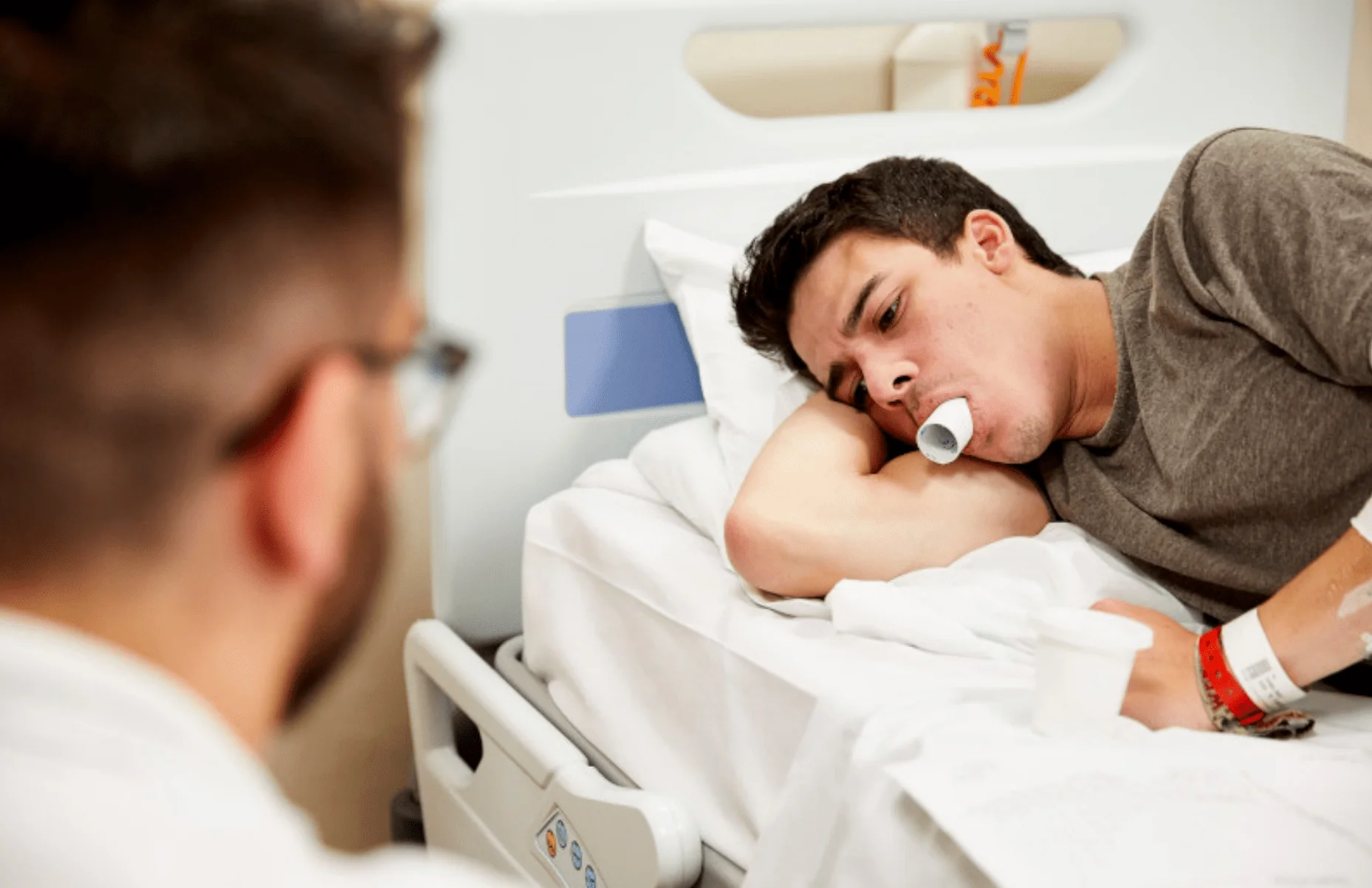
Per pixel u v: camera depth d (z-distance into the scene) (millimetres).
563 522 1332
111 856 263
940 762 861
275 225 305
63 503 293
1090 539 1210
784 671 1042
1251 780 835
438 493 1451
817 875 942
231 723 338
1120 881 761
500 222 1402
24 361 288
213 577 316
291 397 317
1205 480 1087
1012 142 1601
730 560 1172
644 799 1064
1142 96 1641
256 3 315
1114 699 893
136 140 286
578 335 1459
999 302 1188
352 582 354
